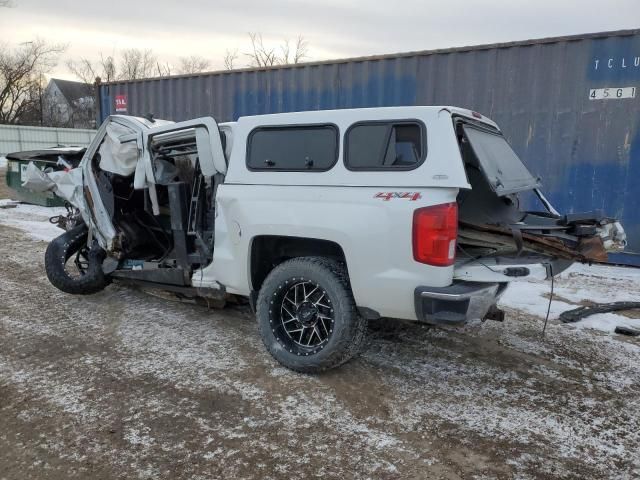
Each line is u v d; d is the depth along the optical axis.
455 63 7.82
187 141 4.43
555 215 4.48
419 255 3.16
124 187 5.22
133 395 3.41
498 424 3.17
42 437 2.91
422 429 3.09
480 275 3.31
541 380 3.78
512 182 3.77
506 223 3.94
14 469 2.63
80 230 5.51
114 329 4.62
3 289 5.75
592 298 5.89
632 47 6.73
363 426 3.11
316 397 3.44
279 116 3.83
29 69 46.25
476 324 4.93
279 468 2.69
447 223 3.10
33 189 5.52
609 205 7.15
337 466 2.72
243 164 3.94
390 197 3.26
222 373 3.76
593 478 2.68
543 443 2.98
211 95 10.19
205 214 4.53
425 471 2.70
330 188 3.50
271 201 3.72
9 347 4.16
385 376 3.78
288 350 3.78
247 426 3.07
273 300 3.82
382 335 4.56
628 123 6.89
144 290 5.29
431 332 4.67
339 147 3.51
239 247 3.93
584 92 7.08
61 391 3.44
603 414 3.32
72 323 4.74
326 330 3.67
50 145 34.28
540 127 7.39
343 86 8.70
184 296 4.91
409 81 8.17
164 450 2.81
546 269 3.47
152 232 5.36
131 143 4.68
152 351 4.14
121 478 2.58
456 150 3.16
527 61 7.36
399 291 3.26
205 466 2.69
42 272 6.50
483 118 4.03
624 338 4.66
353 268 3.39
